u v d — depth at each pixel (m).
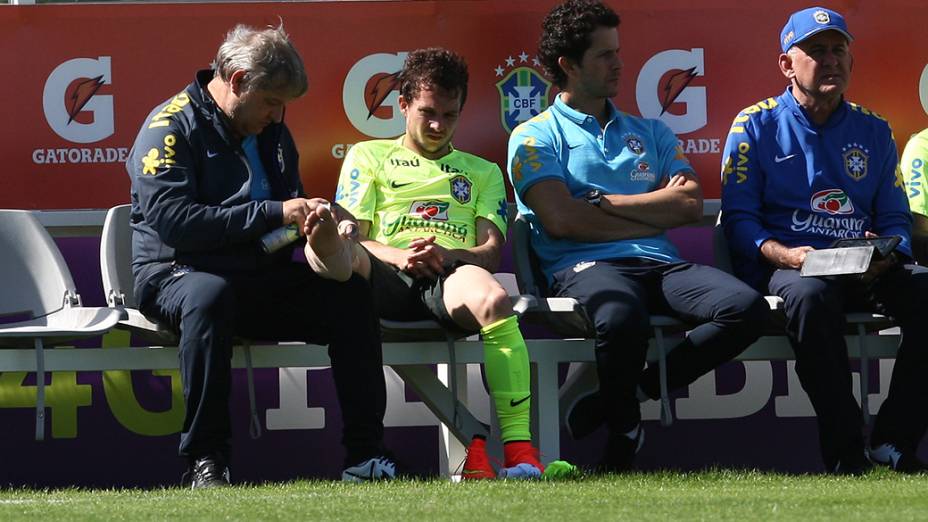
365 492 13.33
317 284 16.39
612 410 17.06
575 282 17.80
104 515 11.31
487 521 10.50
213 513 11.30
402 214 18.86
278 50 16.38
